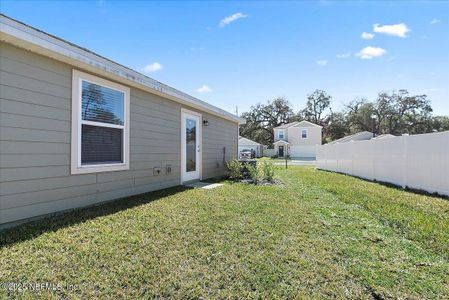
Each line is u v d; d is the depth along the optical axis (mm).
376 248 3059
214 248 2867
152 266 2412
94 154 4754
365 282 2299
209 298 1989
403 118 42531
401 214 4473
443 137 6074
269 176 9047
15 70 3416
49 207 3879
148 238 3070
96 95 4777
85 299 1893
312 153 36781
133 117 5742
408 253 2939
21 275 2143
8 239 2865
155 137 6535
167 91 6594
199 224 3674
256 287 2156
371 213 4625
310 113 47906
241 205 4941
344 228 3768
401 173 7625
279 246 3002
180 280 2203
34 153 3662
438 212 4637
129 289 2043
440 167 6160
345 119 47062
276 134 39594
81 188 4441
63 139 4105
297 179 9883
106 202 4941
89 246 2758
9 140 3350
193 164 8539
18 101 3451
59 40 3869
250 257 2684
